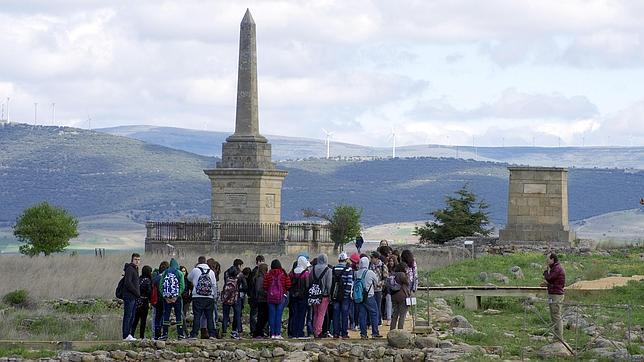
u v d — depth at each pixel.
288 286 37.50
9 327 40.53
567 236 70.38
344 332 37.19
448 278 52.75
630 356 32.09
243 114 88.44
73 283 52.44
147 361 34.44
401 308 36.66
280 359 34.62
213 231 86.31
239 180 87.06
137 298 36.84
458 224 85.25
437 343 34.72
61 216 86.12
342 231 91.00
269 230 86.50
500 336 36.75
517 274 54.16
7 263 64.12
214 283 37.50
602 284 47.31
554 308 34.72
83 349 35.38
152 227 87.75
